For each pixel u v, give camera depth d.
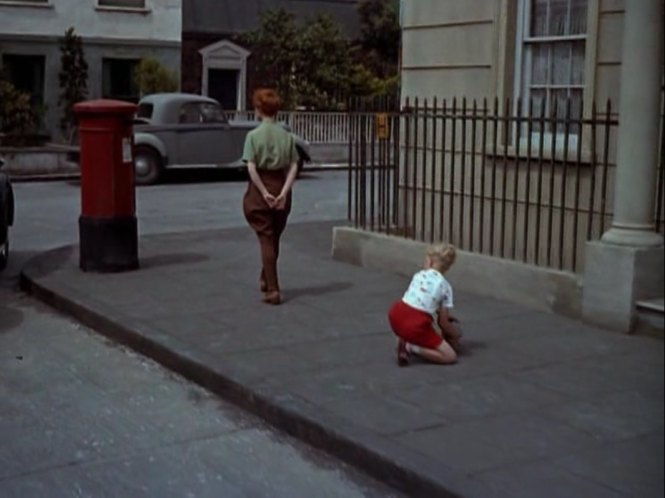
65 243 12.77
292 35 30.23
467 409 5.63
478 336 7.25
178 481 4.98
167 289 8.93
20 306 8.95
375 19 33.78
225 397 6.25
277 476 5.04
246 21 32.66
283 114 25.89
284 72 30.50
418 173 9.94
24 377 6.72
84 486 4.91
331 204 17.38
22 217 15.24
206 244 11.66
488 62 9.54
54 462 5.21
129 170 9.78
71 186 20.33
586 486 4.54
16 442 5.49
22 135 23.88
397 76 31.70
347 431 5.24
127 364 7.05
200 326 7.55
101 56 26.61
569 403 5.73
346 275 9.61
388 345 7.02
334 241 10.45
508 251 9.36
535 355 6.75
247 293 8.76
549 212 8.23
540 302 8.04
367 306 8.25
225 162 21.17
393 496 4.81
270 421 5.78
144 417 5.92
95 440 5.53
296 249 11.25
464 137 8.98
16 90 24.47
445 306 6.55
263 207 8.17
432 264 6.63
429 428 5.31
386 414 5.53
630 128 7.23
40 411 6.02
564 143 8.15
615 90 8.44
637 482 4.57
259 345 7.00
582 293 7.63
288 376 6.25
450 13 9.89
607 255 7.37
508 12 9.34
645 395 5.86
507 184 9.27
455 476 4.66
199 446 5.45
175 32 27.50
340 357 6.70
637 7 7.13
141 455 5.32
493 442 5.11
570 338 7.20
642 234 7.30
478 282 8.61
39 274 9.66
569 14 9.02
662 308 7.07
